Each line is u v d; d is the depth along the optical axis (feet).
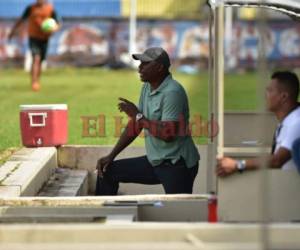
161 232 53.52
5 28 409.49
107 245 52.75
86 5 428.97
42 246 52.49
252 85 285.23
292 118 66.33
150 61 84.94
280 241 52.95
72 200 71.31
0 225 58.13
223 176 62.39
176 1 437.17
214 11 73.20
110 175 90.79
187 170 86.69
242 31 395.14
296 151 63.62
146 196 72.95
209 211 65.57
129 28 424.87
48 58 420.77
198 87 249.55
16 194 79.87
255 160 62.18
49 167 104.47
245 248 51.60
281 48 399.85
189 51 427.74
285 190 63.16
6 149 111.04
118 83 281.95
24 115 111.86
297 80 69.67
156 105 85.76
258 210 62.34
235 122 96.32
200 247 51.90
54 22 223.71
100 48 424.05
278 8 90.53
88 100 199.93
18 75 340.80
